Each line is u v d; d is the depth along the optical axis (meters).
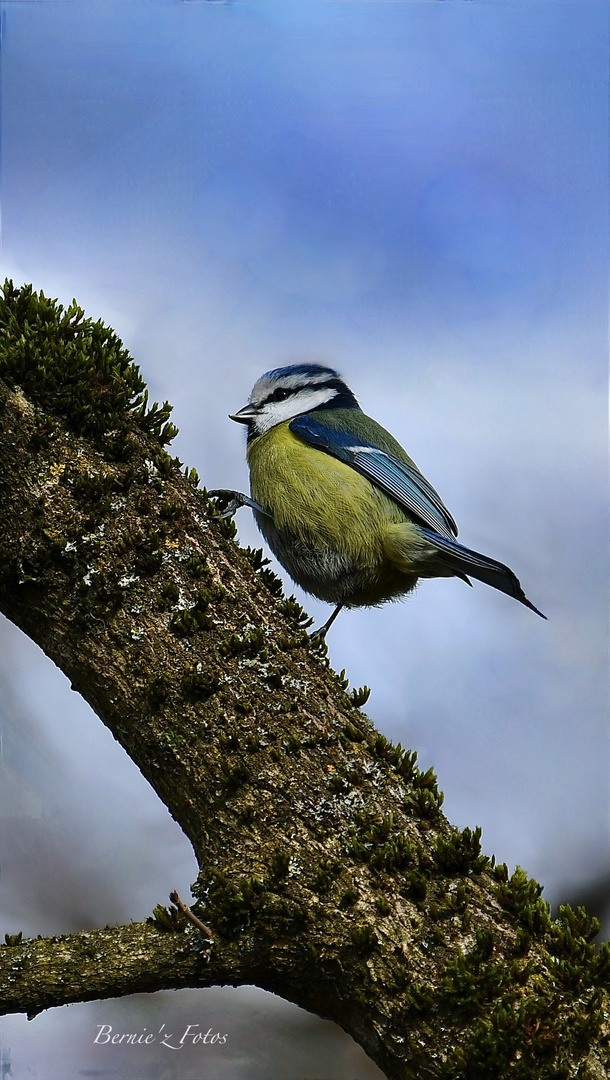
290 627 4.41
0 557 4.41
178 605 4.41
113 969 4.39
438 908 4.39
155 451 4.42
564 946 4.39
